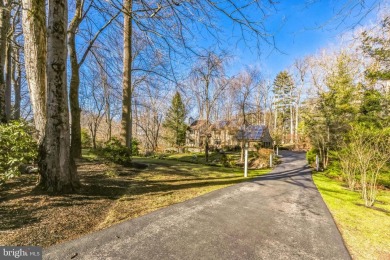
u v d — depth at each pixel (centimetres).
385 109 1020
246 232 332
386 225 410
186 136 3075
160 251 260
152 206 425
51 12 411
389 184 814
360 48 1005
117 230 310
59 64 419
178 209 418
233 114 1725
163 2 496
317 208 490
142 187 574
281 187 705
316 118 1459
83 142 2469
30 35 471
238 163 1577
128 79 934
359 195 679
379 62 995
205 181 731
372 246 314
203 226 344
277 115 3859
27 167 560
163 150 2816
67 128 440
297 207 489
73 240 272
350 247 308
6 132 403
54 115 422
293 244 302
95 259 234
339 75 1390
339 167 1018
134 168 870
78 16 714
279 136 3344
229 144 2655
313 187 746
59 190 425
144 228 324
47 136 424
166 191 554
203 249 271
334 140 1283
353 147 727
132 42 930
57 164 426
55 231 288
